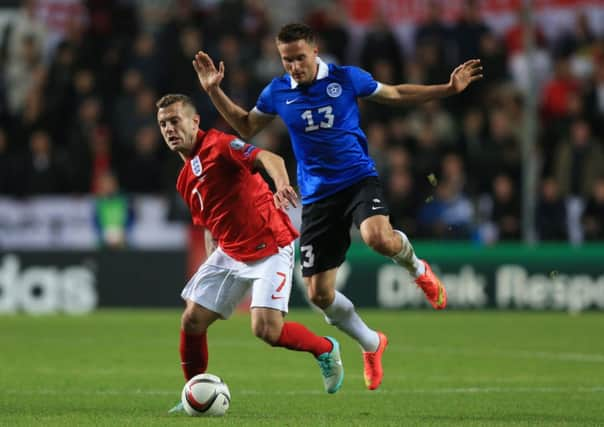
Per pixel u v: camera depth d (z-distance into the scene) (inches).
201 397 999.0
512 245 2469.2
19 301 2500.0
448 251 2479.1
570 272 2455.7
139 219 2600.9
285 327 1059.3
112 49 2935.5
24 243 2645.2
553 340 1873.8
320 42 2866.6
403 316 2354.8
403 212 2536.9
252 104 2716.5
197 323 1050.1
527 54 2439.7
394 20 2999.5
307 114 1153.4
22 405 1104.2
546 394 1213.1
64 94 2874.0
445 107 2807.6
